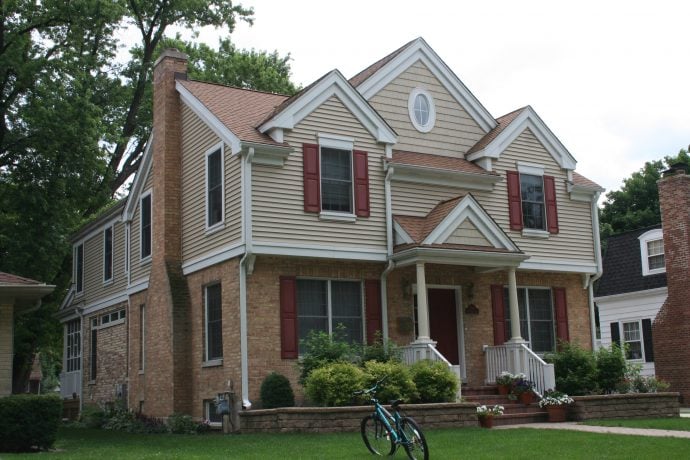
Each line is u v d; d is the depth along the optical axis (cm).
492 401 1820
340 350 1672
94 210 3231
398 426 1098
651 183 4575
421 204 1988
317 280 1812
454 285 2009
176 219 1989
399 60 2075
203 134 1906
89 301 2695
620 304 3027
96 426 2195
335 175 1845
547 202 2208
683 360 2566
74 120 2481
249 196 1692
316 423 1491
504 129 2153
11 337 1595
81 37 2705
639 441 1284
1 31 2662
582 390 1883
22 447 1391
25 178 2539
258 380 1666
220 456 1169
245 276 1692
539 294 2194
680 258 2611
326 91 1850
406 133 2055
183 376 1869
